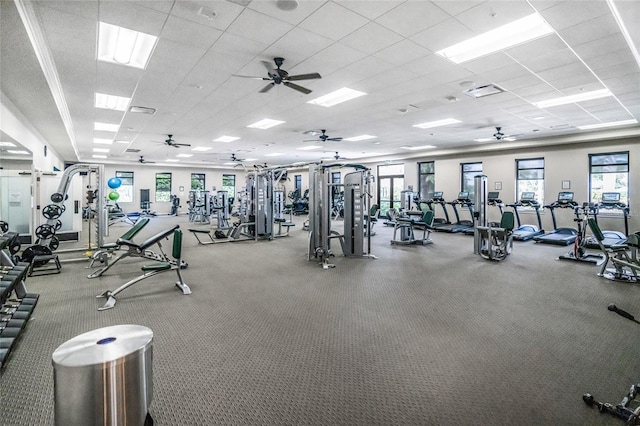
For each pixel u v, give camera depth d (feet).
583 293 14.40
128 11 10.16
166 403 6.89
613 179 29.84
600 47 12.82
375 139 34.68
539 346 9.42
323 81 16.75
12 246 18.89
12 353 9.02
